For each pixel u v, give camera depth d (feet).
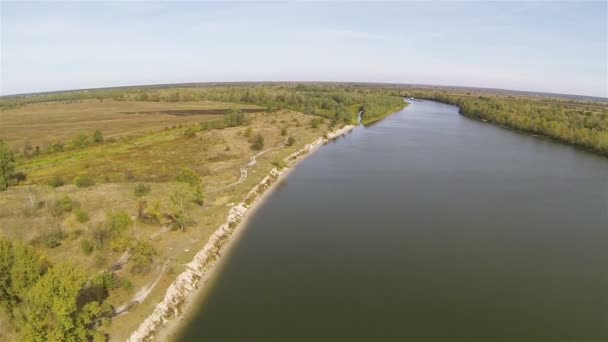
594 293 105.19
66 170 218.59
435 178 214.48
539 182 209.36
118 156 253.24
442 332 88.38
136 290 96.78
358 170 231.30
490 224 151.84
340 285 107.86
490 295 103.81
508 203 175.42
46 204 151.43
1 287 79.15
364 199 180.14
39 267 84.79
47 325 75.61
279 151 265.34
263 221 153.69
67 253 114.32
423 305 98.89
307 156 269.64
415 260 122.83
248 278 111.04
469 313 95.71
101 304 88.79
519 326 90.89
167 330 88.43
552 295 104.06
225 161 237.66
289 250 128.88
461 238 139.23
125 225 117.39
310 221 153.99
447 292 105.09
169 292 97.81
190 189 149.69
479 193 189.47
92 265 107.55
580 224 152.35
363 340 85.30
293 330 88.48
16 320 79.66
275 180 209.46
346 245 133.39
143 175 205.87
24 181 196.54
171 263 109.50
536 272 116.06
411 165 243.60
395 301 100.37
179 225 134.00
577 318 94.27
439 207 170.09
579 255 127.13
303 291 104.68
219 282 108.88
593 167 244.63
